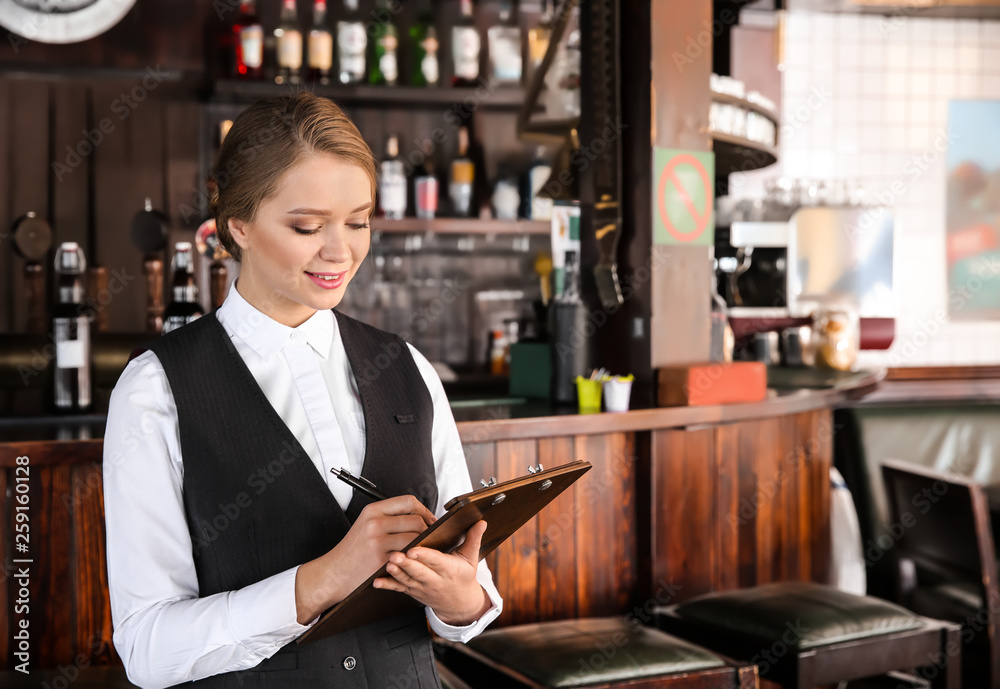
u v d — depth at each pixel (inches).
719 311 115.9
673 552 97.9
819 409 118.4
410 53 164.7
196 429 42.4
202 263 153.0
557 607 92.5
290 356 45.9
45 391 101.7
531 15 169.8
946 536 117.0
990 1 179.0
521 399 111.4
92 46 151.2
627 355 106.2
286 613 39.1
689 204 106.4
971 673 115.6
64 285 96.3
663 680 75.2
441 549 40.6
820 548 119.0
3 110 147.9
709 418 98.3
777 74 171.2
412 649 46.7
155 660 39.4
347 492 45.1
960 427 141.8
